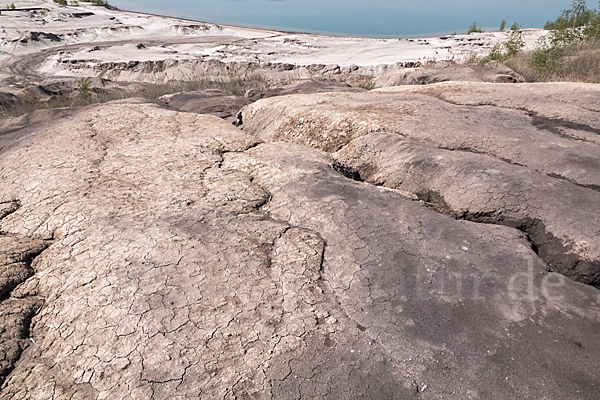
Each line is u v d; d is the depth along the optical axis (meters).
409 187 4.33
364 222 3.45
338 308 2.62
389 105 6.34
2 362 2.30
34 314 2.65
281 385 2.13
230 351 2.29
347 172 4.83
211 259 2.93
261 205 3.79
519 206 3.58
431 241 3.24
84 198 3.74
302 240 3.23
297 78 21.73
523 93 6.61
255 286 2.73
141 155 4.82
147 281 2.72
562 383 2.17
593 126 5.30
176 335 2.36
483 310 2.62
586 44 13.85
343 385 2.15
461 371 2.25
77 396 2.09
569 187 3.73
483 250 3.14
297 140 6.21
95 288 2.69
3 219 3.57
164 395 2.07
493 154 4.66
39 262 3.04
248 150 5.09
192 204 3.65
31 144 5.28
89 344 2.35
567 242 3.18
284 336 2.39
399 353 2.34
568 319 2.55
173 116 6.42
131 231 3.22
